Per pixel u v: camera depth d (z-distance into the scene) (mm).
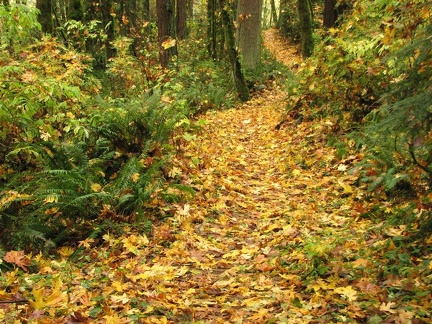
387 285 3777
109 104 7391
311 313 3584
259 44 17734
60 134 6785
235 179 7707
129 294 4051
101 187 5969
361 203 5938
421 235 4164
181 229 5629
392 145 5949
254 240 5477
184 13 25531
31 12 7371
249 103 15461
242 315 3678
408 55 4176
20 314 3604
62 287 4203
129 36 18203
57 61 8906
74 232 5516
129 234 5445
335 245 4609
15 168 6391
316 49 10289
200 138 9758
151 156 6914
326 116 9320
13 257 4410
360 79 8258
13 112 6277
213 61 19359
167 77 12961
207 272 4637
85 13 17531
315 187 6930
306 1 18547
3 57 7828
